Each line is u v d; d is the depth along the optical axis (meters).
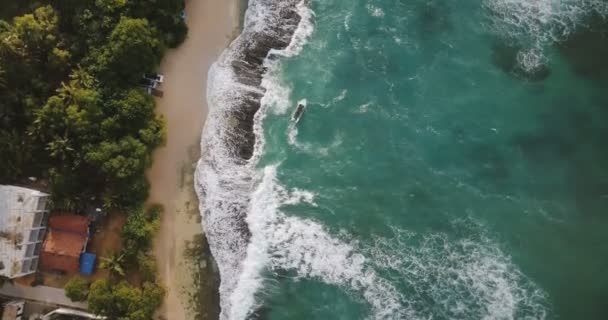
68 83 53.56
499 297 49.50
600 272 49.81
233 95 55.94
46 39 52.19
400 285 50.75
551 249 50.62
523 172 52.81
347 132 54.88
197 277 53.47
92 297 48.81
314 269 51.88
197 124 55.78
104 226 53.59
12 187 51.16
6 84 52.12
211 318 52.78
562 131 53.84
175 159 55.25
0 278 52.00
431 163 53.56
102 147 50.19
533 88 54.97
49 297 53.16
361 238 52.25
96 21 52.66
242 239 52.97
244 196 53.84
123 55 50.75
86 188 52.66
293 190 53.94
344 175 53.94
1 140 51.66
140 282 52.19
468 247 51.06
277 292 51.88
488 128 54.09
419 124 54.50
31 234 51.16
